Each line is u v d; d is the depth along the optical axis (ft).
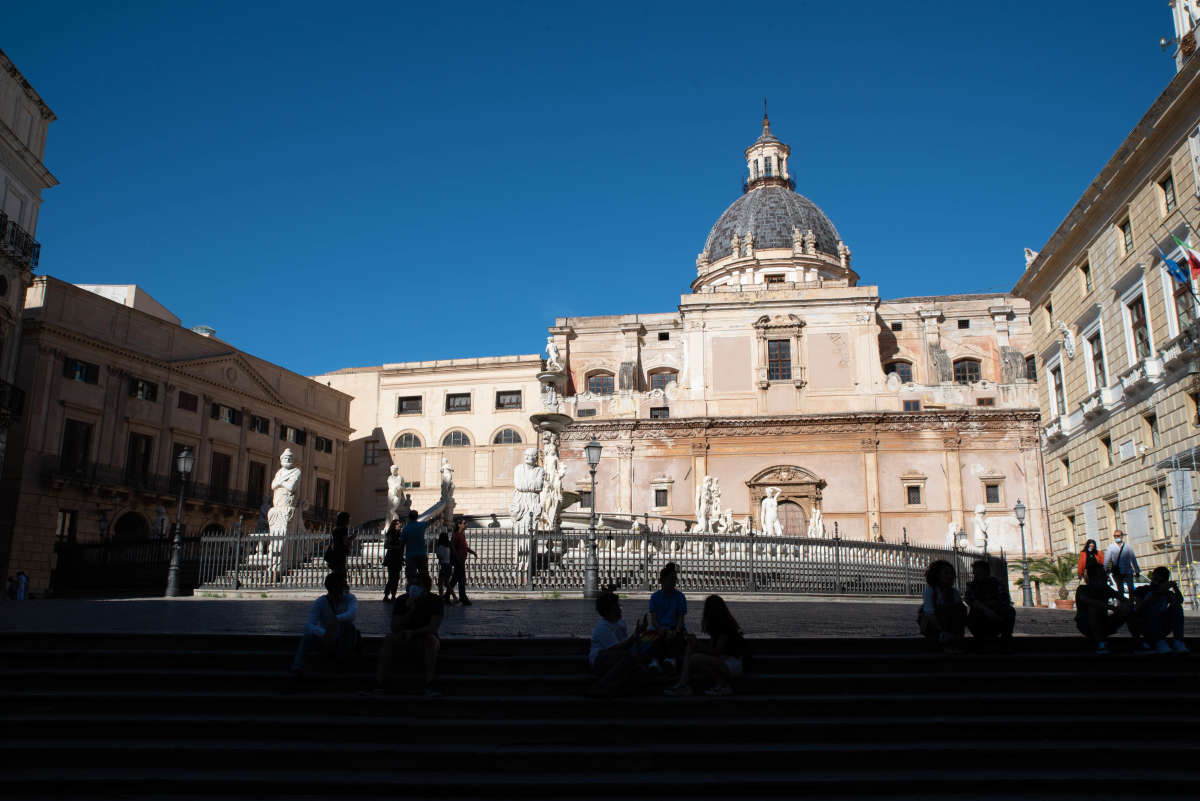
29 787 22.25
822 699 26.76
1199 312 79.41
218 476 165.58
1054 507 117.19
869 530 160.15
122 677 28.58
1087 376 105.60
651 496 169.37
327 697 26.91
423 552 50.72
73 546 90.22
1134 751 24.02
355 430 206.80
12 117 112.68
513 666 29.45
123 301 164.35
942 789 22.52
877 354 170.50
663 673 28.84
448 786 22.33
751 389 172.65
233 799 22.00
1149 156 87.56
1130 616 32.55
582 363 196.03
